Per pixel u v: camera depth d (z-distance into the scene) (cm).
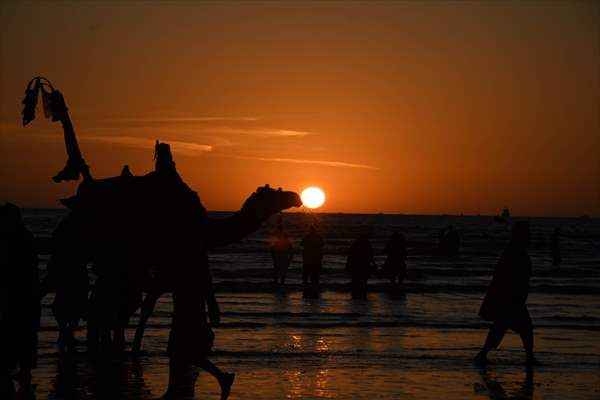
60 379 2298
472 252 13475
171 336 1966
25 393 2106
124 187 2202
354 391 2208
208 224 2105
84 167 2395
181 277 1972
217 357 2736
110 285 2717
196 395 2120
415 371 2530
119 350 2752
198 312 1967
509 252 2698
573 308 4759
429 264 9944
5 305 2130
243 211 2114
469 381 2380
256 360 2683
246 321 3753
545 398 2164
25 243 2172
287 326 3594
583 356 2892
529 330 2661
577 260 11619
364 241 5178
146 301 2634
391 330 3541
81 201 2256
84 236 2306
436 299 5231
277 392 2178
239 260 9756
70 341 2742
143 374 2391
